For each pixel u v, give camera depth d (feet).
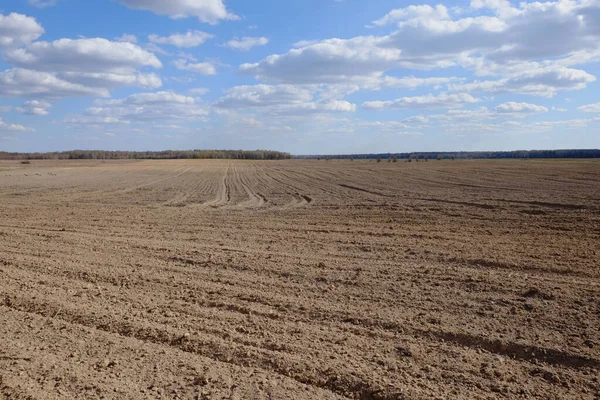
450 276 25.70
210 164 303.89
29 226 47.21
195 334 18.26
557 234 38.42
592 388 14.28
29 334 18.40
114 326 19.24
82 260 31.04
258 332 18.43
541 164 211.82
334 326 19.03
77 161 386.32
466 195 72.90
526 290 22.99
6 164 305.32
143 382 14.60
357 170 188.75
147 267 28.91
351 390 14.28
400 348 16.89
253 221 49.32
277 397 13.83
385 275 26.12
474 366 15.61
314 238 38.27
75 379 14.71
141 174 177.68
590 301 21.21
